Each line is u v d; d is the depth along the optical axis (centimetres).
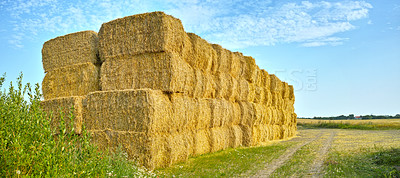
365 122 5894
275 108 2980
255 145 2127
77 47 1384
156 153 1034
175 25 1194
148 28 1152
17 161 454
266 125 2600
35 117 501
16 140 455
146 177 788
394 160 1033
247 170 1034
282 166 1090
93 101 1112
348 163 1089
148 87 1141
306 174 938
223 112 1686
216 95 1672
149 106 1007
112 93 1077
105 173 612
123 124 1049
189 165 1128
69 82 1370
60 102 1151
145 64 1153
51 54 1475
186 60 1353
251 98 2236
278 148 1775
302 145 1995
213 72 1648
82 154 542
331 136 2898
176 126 1189
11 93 533
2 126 480
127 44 1195
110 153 1042
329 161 1139
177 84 1166
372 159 1148
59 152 491
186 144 1230
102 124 1091
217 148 1619
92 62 1341
